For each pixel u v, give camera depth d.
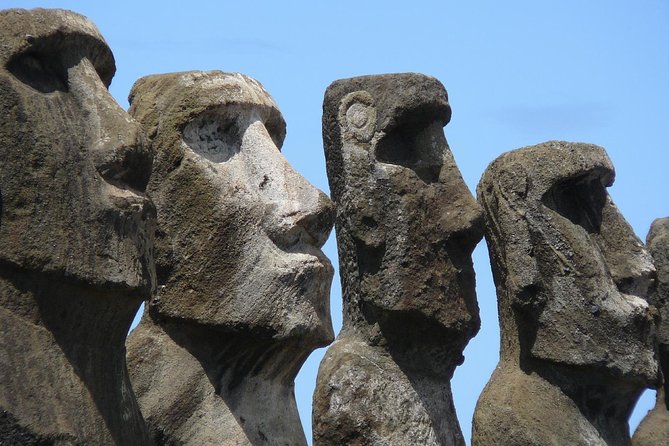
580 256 28.12
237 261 23.16
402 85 27.30
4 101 19.28
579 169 28.56
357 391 26.36
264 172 23.62
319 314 23.41
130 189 20.08
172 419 23.09
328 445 26.20
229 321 23.05
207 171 23.31
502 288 28.69
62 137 19.58
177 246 23.20
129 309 20.09
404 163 27.23
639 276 28.81
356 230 26.70
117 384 20.14
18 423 18.56
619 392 28.41
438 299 26.47
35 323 19.27
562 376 28.20
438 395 27.12
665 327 32.81
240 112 23.89
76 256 19.34
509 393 28.05
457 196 27.06
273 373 23.78
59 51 20.25
